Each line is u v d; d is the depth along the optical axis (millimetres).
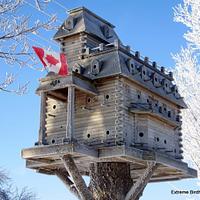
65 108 16094
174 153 17391
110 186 15328
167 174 17891
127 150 14047
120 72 14867
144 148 15242
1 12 7668
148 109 15414
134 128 15367
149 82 16578
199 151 20203
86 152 14039
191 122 20422
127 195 15164
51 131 16125
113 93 15133
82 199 14344
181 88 20891
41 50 11453
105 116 15078
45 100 15328
